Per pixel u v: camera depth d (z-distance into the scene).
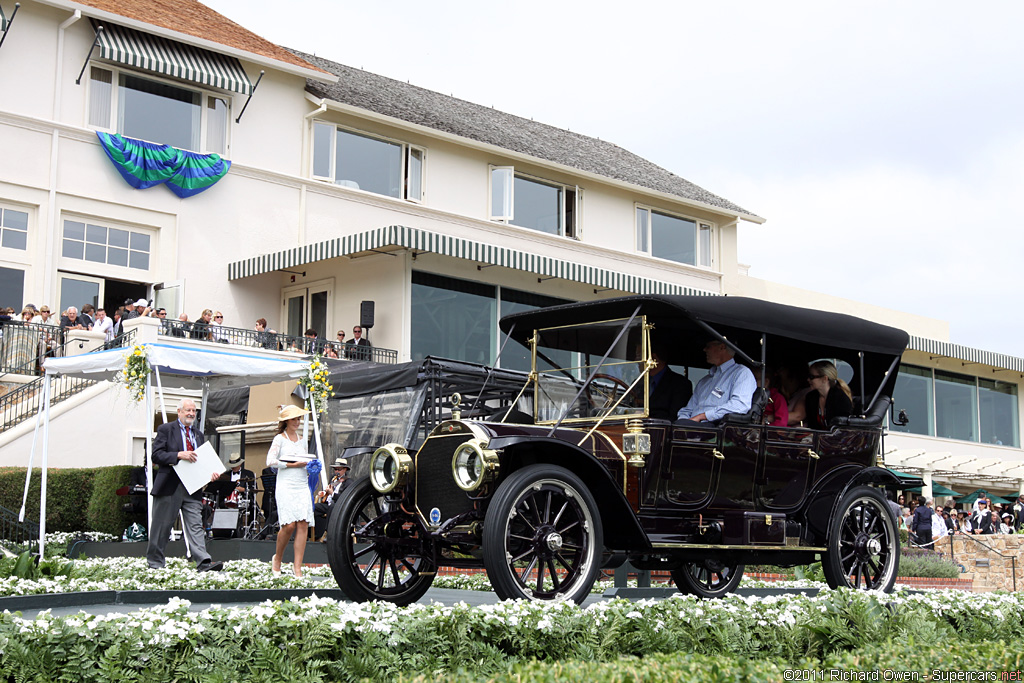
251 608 5.39
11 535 14.44
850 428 8.72
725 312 7.71
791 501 8.19
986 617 7.61
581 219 29.58
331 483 15.38
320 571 11.54
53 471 16.39
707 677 4.53
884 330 8.94
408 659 5.27
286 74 24.52
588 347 8.13
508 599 6.03
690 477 7.53
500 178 27.75
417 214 26.16
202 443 11.47
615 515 7.00
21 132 20.52
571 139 34.03
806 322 8.27
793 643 6.38
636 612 6.08
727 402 7.97
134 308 20.59
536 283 25.56
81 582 8.96
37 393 18.28
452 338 23.47
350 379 15.55
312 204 24.50
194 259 22.72
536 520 6.55
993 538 21.86
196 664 4.87
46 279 20.55
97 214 21.41
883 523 8.82
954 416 36.44
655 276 31.08
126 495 15.68
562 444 6.66
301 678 4.96
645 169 34.31
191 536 11.13
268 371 13.66
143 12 22.41
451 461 6.79
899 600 7.25
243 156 23.62
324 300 24.02
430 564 7.43
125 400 18.66
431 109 28.53
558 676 4.58
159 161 22.03
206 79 22.30
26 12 20.80
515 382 12.48
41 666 4.63
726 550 7.65
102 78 21.81
